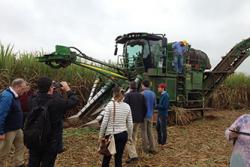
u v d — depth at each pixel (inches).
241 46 619.8
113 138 196.5
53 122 159.8
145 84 291.6
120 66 490.0
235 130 135.6
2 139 190.1
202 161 267.4
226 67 621.3
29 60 450.9
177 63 510.6
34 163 161.2
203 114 567.8
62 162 255.6
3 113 190.2
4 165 210.5
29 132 153.5
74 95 168.4
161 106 319.3
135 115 263.0
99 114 417.1
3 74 401.4
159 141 323.0
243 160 131.0
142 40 477.7
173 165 254.7
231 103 757.3
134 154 258.2
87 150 293.0
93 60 412.5
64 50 379.6
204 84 618.8
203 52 621.3
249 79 805.9
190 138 368.8
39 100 161.3
